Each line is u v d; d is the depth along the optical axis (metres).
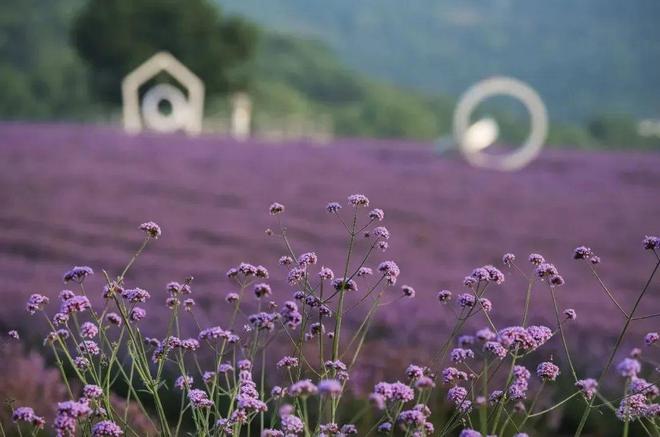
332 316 4.42
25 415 3.71
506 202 23.69
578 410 8.55
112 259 14.50
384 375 8.30
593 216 21.77
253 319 4.36
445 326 10.73
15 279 12.83
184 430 7.27
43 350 9.02
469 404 4.19
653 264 16.19
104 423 3.60
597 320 11.41
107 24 77.50
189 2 79.38
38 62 165.12
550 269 4.12
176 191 23.22
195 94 77.69
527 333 3.67
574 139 158.25
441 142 35.97
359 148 37.97
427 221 19.88
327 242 16.78
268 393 7.92
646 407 3.98
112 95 79.38
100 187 23.48
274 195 22.91
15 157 29.64
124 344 8.99
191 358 8.70
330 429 3.86
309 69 171.75
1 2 172.25
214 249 15.65
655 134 162.12
